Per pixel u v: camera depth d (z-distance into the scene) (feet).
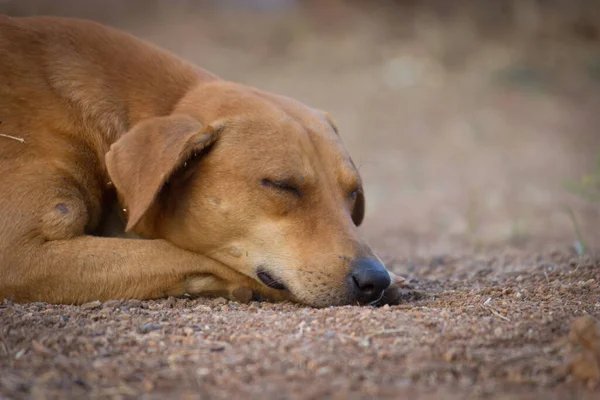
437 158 68.18
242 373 18.37
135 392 17.58
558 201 53.88
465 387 17.72
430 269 33.30
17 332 20.72
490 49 90.79
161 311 23.04
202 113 25.71
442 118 77.20
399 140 71.97
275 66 86.99
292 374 18.24
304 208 24.62
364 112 77.41
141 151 23.68
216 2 100.17
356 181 26.20
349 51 89.51
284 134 25.04
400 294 25.30
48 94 25.63
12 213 23.80
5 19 26.73
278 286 24.58
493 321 21.39
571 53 90.58
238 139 24.77
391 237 45.70
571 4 95.81
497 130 74.74
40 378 18.17
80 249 24.26
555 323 21.03
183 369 18.62
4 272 23.65
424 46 91.04
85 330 20.93
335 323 21.33
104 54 27.17
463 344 19.74
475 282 28.63
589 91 84.12
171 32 91.86
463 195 57.31
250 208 24.44
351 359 18.98
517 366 18.61
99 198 26.30
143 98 26.84
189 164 24.75
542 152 69.26
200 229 24.80
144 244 24.93
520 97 82.33
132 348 19.88
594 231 44.21
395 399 17.12
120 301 23.91
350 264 23.77
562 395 17.35
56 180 24.66
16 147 24.59
